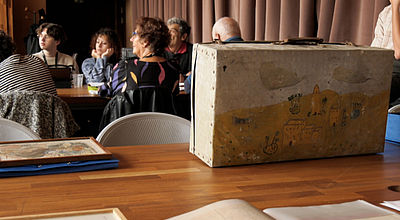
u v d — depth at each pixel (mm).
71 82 3682
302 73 1023
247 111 989
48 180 870
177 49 4750
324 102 1061
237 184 871
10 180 864
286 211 687
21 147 1046
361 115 1108
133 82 2639
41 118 2576
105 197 772
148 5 8102
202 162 1040
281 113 1021
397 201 760
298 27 3891
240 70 964
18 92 2537
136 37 2719
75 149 1031
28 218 627
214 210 623
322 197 797
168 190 821
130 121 1593
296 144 1056
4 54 3012
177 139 1657
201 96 1025
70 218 637
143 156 1091
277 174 949
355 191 837
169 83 2707
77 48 10102
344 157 1120
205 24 5586
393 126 1305
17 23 8484
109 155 981
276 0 4109
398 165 1045
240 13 4684
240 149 1004
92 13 10055
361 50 1076
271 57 986
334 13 3420
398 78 2096
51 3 9766
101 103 3086
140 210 712
